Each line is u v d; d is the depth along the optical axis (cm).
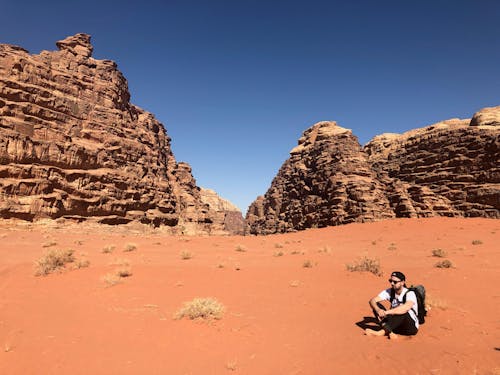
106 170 5816
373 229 5659
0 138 4538
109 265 1500
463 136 6912
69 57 6619
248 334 663
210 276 1271
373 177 7750
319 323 731
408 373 492
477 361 529
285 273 1347
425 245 3183
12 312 828
